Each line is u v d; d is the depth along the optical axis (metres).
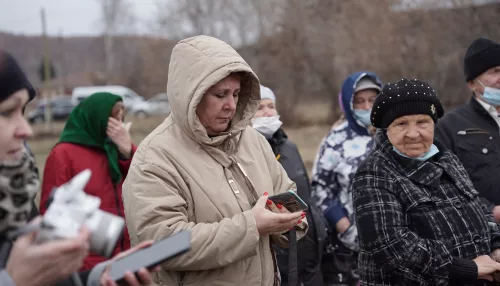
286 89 24.03
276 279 2.65
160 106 30.72
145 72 35.03
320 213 3.66
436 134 3.85
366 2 20.92
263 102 3.77
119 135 3.65
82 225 1.40
